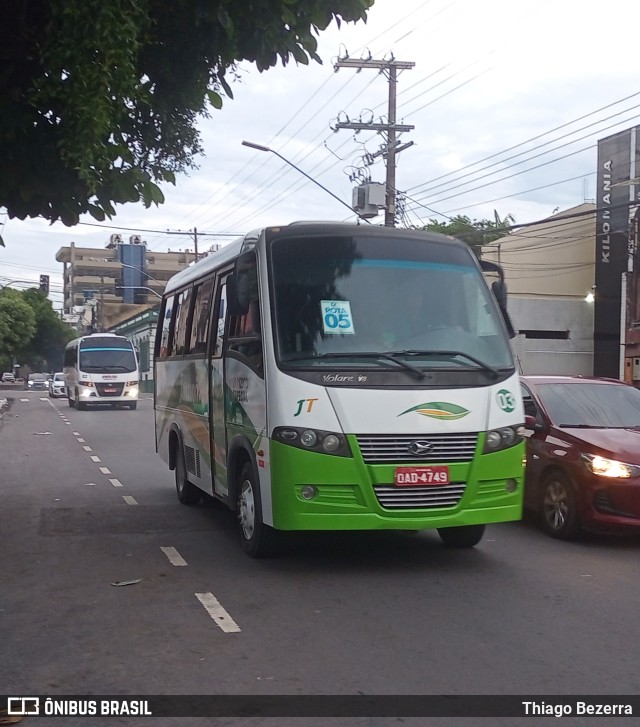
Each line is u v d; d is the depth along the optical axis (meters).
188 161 8.76
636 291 32.97
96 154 6.55
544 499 8.70
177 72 7.82
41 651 5.25
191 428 9.92
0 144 7.31
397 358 6.97
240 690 4.59
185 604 6.24
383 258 7.51
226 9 6.94
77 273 103.00
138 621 5.84
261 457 7.05
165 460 11.69
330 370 6.81
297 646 5.29
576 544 8.29
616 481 7.91
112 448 18.67
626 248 35.94
